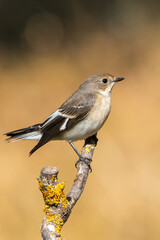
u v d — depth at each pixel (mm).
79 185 5125
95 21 20188
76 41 19422
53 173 4172
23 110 14820
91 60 18172
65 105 7137
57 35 19641
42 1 20172
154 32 19203
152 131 12938
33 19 19953
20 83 16812
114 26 20000
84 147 6633
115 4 20266
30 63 18234
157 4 19953
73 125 6977
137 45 18594
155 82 16109
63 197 4227
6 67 18141
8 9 19922
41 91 16109
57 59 18375
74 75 17312
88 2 20328
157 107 14422
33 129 7328
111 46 18844
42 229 4109
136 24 19906
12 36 19625
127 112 14203
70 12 20203
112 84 7250
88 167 5809
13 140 7352
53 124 7117
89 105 6906
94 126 6969
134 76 16828
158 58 17531
